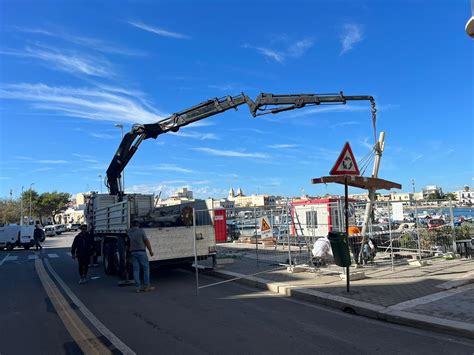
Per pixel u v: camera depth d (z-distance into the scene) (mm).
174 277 13227
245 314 7781
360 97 13531
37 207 92438
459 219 16750
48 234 58219
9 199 83938
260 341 6035
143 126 16594
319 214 15289
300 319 7242
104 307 8875
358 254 12328
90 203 19016
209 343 6031
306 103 13945
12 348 6137
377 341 5836
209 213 13453
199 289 10773
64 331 6988
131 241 10906
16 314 8445
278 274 11742
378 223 15445
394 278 9906
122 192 17938
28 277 14633
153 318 7715
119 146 17422
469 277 9227
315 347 5668
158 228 12383
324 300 8367
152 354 5637
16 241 31453
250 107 14602
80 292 10977
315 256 12469
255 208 15148
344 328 6562
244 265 14219
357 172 9031
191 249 12852
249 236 23516
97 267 17312
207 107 15430
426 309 6949
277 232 16891
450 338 5816
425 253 13602
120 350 5840
